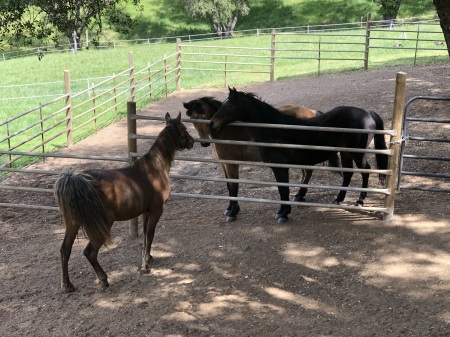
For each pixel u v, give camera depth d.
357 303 5.37
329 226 7.01
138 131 14.94
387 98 14.49
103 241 5.61
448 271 5.73
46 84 24.59
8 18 10.64
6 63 31.00
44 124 17.80
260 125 6.94
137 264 6.52
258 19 41.00
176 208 8.41
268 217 7.57
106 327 5.27
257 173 10.00
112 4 11.63
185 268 6.32
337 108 7.34
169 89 20.91
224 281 5.96
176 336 5.04
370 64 21.86
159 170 6.11
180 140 6.30
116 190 5.64
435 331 4.82
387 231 6.72
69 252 5.80
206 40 36.31
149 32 40.56
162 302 5.64
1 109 20.50
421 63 19.89
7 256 7.01
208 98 7.55
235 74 23.41
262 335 4.97
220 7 35.50
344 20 38.72
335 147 6.86
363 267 5.98
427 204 7.48
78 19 11.03
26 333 5.27
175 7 43.78
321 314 5.24
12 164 12.75
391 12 14.30
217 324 5.19
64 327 5.32
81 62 29.61
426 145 10.26
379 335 4.84
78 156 7.43
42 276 6.36
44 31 11.15
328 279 5.82
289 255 6.36
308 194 8.45
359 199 7.60
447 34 7.07
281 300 5.52
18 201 9.45
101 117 17.56
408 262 5.98
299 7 41.66
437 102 12.97
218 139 7.43
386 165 7.30
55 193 5.35
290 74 22.06
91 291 5.95
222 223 7.52
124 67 27.50
